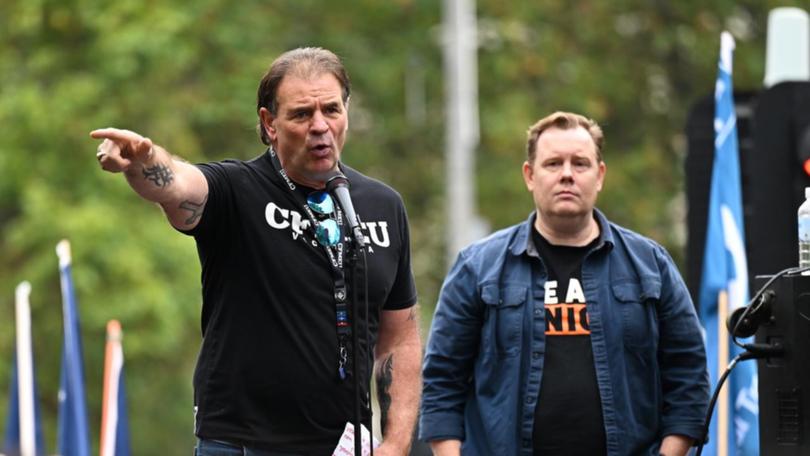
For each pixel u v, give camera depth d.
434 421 8.33
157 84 24.81
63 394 11.93
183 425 25.00
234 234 7.04
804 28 11.29
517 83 28.39
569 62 28.44
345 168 7.45
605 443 8.07
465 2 24.31
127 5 24.67
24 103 24.00
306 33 28.70
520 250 8.27
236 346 7.04
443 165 28.81
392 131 28.97
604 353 8.12
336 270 7.10
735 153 9.67
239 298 7.04
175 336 23.61
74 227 23.31
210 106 25.58
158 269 24.00
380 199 7.44
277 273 7.03
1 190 24.25
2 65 24.86
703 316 9.67
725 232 9.62
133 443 24.72
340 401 7.08
